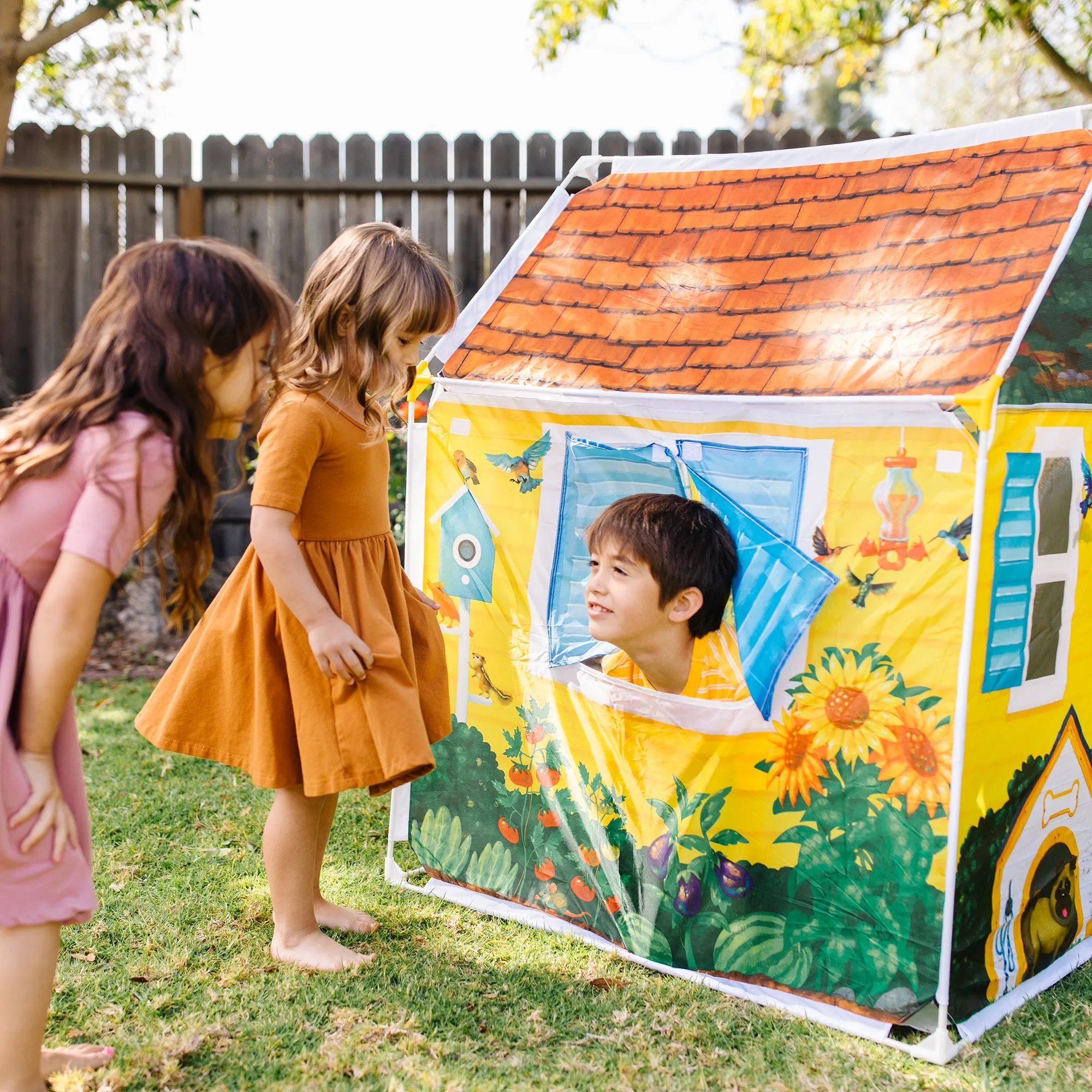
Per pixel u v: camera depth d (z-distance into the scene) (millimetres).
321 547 2242
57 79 6191
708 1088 1908
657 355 2424
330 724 2186
